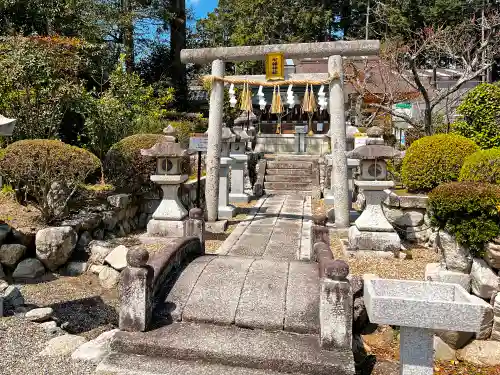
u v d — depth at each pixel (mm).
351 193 8711
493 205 3730
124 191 7469
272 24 21984
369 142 6430
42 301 4863
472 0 19094
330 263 3088
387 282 2918
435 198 4129
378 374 3381
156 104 14219
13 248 5332
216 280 3684
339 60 7117
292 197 11773
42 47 8617
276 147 18609
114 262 5535
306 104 7621
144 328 3186
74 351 3264
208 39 22047
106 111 9156
